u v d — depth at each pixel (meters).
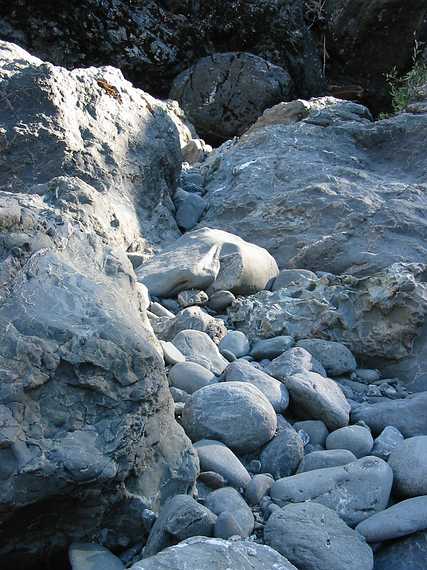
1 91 3.56
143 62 8.71
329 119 4.70
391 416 2.50
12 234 2.07
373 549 2.01
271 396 2.46
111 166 3.71
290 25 9.33
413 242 3.45
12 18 8.25
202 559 1.71
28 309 1.91
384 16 9.80
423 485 2.14
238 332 2.95
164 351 2.62
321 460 2.25
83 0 8.42
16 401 1.77
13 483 1.69
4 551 1.79
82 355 1.85
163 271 3.19
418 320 2.88
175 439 2.01
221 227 3.88
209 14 9.12
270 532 1.93
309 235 3.66
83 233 2.28
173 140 4.18
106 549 1.88
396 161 4.30
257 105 8.39
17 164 3.47
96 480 1.76
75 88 3.77
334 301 3.03
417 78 6.82
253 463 2.26
